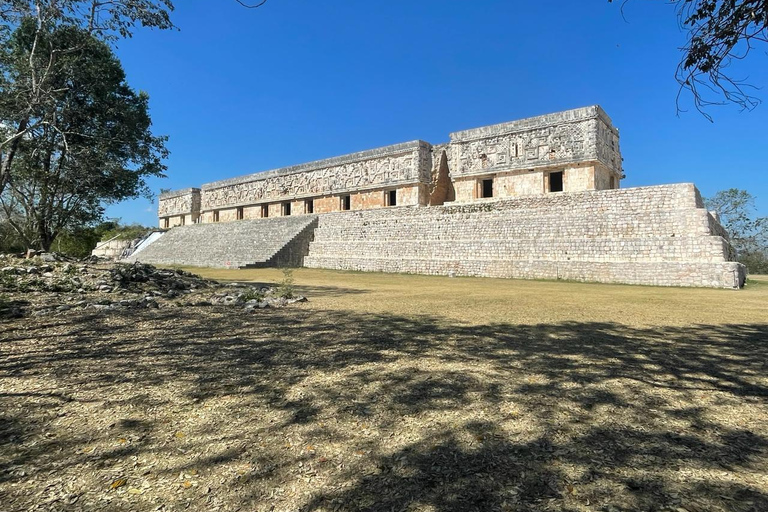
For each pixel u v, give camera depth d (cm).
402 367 469
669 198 1914
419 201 3181
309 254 3291
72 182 1736
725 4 475
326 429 314
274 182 4316
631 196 2023
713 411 351
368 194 3512
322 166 3850
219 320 755
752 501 225
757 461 269
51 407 351
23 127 1321
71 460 266
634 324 747
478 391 395
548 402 368
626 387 408
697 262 1669
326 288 1474
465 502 224
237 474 253
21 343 554
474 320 776
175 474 252
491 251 2291
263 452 280
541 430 313
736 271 1569
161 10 1223
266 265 2934
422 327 702
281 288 1134
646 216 1892
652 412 348
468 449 283
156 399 372
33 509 215
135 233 4959
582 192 2281
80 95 1641
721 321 784
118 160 1823
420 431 311
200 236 4166
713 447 288
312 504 223
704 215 1745
